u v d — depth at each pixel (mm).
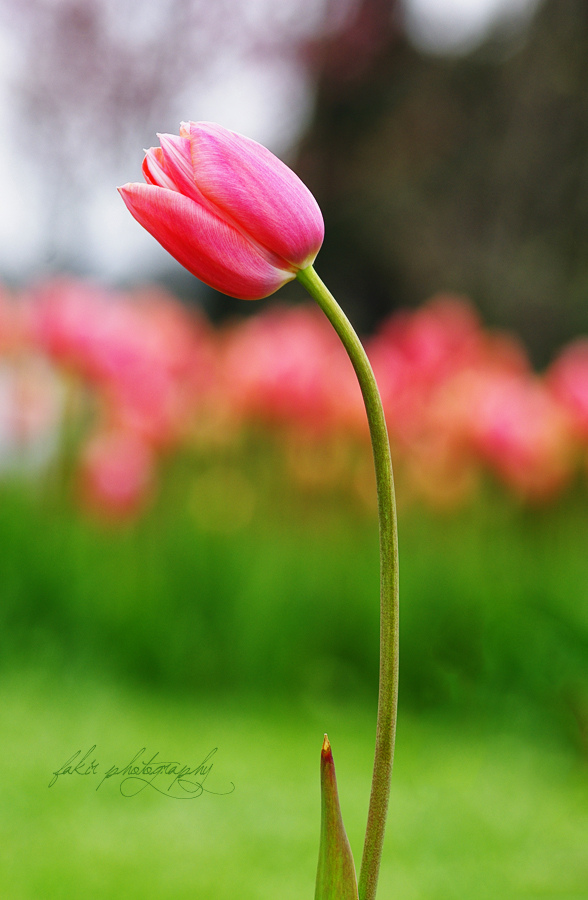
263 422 2641
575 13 8000
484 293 8297
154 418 2414
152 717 1675
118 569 2230
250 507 2641
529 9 8312
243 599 2135
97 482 2354
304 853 1071
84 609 2096
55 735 1391
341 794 1293
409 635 2092
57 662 1876
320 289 862
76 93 7266
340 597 2193
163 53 7336
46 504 2475
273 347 2545
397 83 8531
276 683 2074
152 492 2512
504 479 2531
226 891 1014
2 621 1975
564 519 2611
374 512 2631
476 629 2008
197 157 860
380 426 842
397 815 1205
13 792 1133
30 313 2371
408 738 1717
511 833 1142
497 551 2404
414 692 2072
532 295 8188
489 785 1371
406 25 8477
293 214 860
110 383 2387
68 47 7234
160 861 1045
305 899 1006
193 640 2082
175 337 2680
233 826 1109
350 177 8711
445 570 2215
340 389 2568
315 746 1564
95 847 1061
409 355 2621
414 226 8602
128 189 862
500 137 8336
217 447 2680
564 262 8156
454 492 2553
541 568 2184
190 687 2057
